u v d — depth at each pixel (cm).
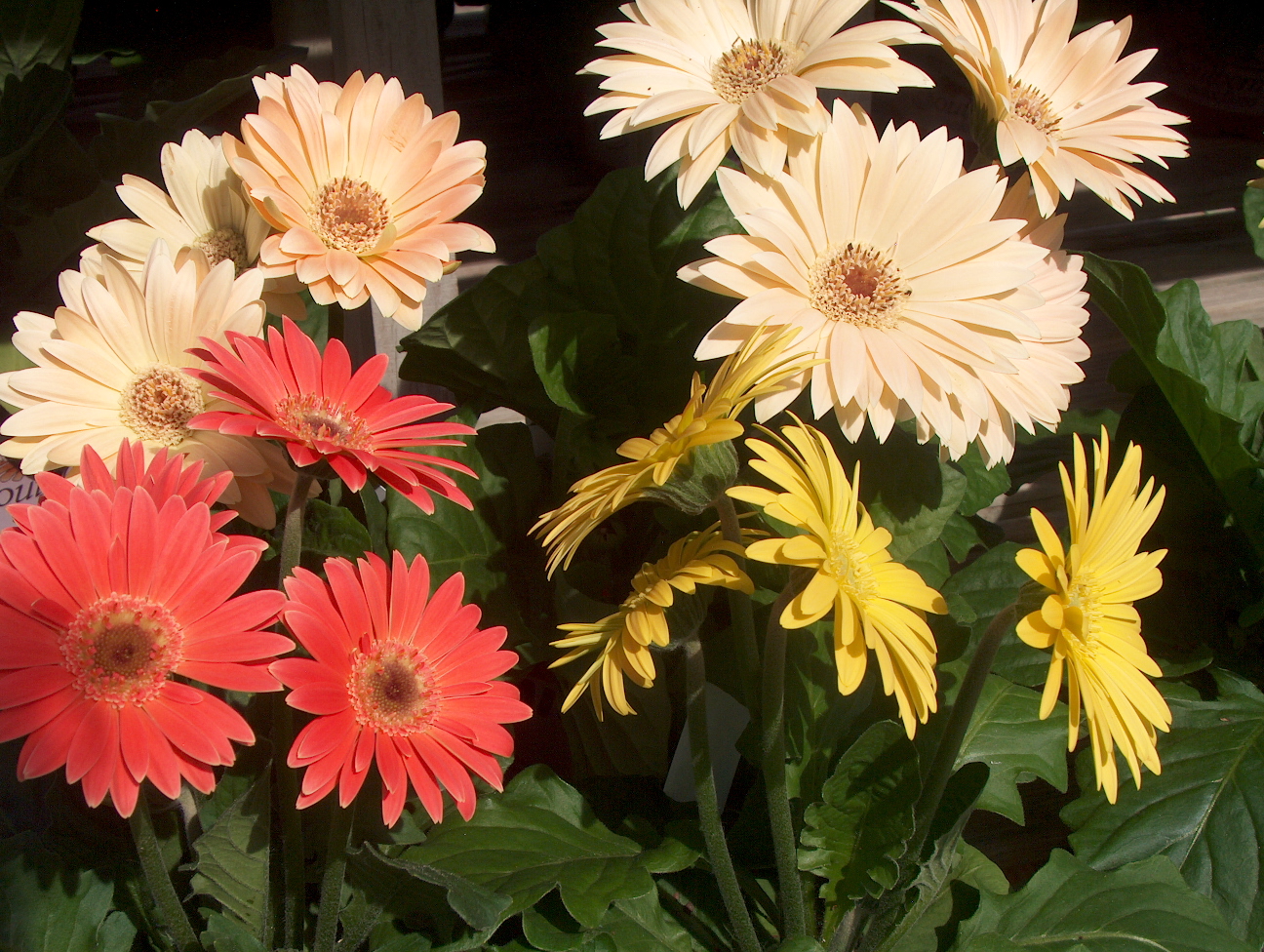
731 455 45
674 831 53
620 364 60
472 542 59
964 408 50
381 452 46
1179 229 93
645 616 45
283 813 47
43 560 41
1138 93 55
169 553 42
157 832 50
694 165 50
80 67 92
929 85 49
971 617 57
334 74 69
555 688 63
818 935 54
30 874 48
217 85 63
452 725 46
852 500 45
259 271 49
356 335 70
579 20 89
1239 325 70
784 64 52
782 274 49
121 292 48
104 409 48
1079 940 51
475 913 46
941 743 47
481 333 62
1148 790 59
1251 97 105
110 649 40
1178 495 70
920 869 50
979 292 50
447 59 118
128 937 48
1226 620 70
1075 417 73
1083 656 44
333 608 45
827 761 55
